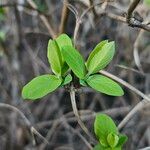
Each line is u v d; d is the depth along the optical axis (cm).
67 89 30
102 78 28
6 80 81
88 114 73
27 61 79
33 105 81
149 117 71
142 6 48
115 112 71
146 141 73
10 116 75
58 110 79
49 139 73
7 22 75
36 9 60
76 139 77
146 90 75
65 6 48
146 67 75
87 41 72
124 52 71
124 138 31
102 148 31
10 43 75
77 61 28
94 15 46
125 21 37
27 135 75
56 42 29
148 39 73
